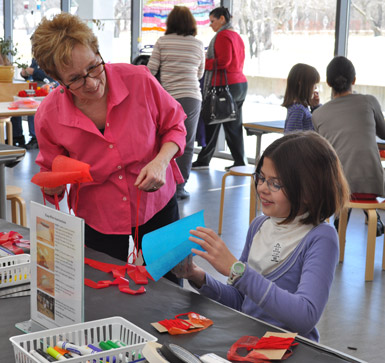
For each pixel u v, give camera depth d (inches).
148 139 74.9
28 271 60.8
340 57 148.1
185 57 193.2
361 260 148.9
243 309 60.7
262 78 251.4
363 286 131.9
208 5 261.9
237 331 49.1
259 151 192.2
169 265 52.6
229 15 225.8
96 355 41.6
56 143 75.8
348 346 101.1
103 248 78.6
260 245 61.6
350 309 119.3
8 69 216.8
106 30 308.8
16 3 366.3
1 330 50.0
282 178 55.7
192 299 56.0
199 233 52.8
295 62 237.0
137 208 75.5
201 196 207.8
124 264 65.2
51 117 73.9
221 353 45.3
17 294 58.0
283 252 58.8
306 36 231.5
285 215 57.6
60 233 46.3
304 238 57.9
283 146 56.2
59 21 64.7
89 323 45.9
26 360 42.3
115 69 73.5
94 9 313.3
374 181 139.6
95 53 67.2
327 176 56.1
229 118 224.7
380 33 208.4
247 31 253.9
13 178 226.5
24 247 67.9
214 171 250.5
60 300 47.3
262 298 51.4
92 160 74.0
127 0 295.0
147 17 286.2
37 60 66.2
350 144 141.0
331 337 107.0
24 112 180.7
